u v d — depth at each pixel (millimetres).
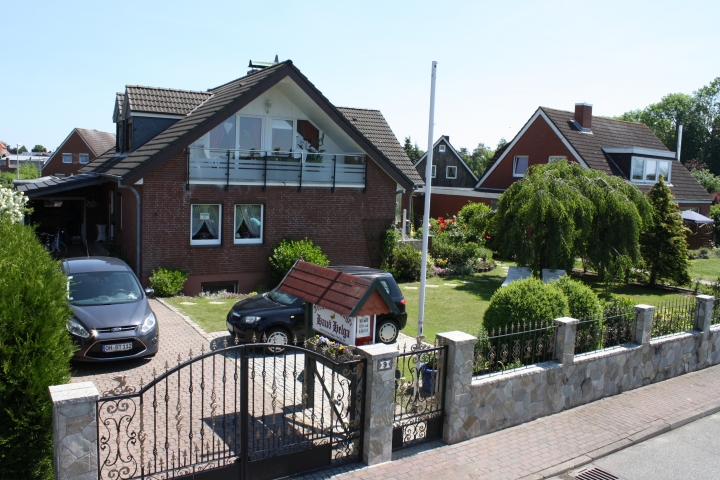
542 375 8625
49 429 5395
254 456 6336
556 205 18641
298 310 11320
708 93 66625
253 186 17891
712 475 7312
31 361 5270
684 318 11586
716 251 32156
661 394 10008
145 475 5652
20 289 5379
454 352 7477
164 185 16516
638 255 19562
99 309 10148
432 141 10297
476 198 34156
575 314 9852
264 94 18438
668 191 21406
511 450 7574
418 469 6910
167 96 20219
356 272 12586
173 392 8750
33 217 23469
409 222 27188
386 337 12094
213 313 14211
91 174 20750
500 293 9742
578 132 31281
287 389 9156
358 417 7004
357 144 18984
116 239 19906
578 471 7246
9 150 93375
